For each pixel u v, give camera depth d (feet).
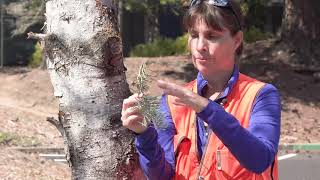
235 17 8.00
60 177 26.12
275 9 74.69
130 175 9.95
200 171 8.00
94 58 9.77
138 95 7.63
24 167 26.53
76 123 9.89
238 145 7.17
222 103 8.06
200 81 8.40
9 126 36.29
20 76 51.42
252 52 53.42
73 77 9.84
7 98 46.91
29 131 35.94
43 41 9.95
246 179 7.80
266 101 7.91
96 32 9.75
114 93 9.87
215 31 7.94
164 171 8.21
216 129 7.16
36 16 53.98
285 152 36.78
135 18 74.95
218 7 7.89
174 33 77.71
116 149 9.86
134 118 7.66
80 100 9.83
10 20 72.54
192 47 8.16
